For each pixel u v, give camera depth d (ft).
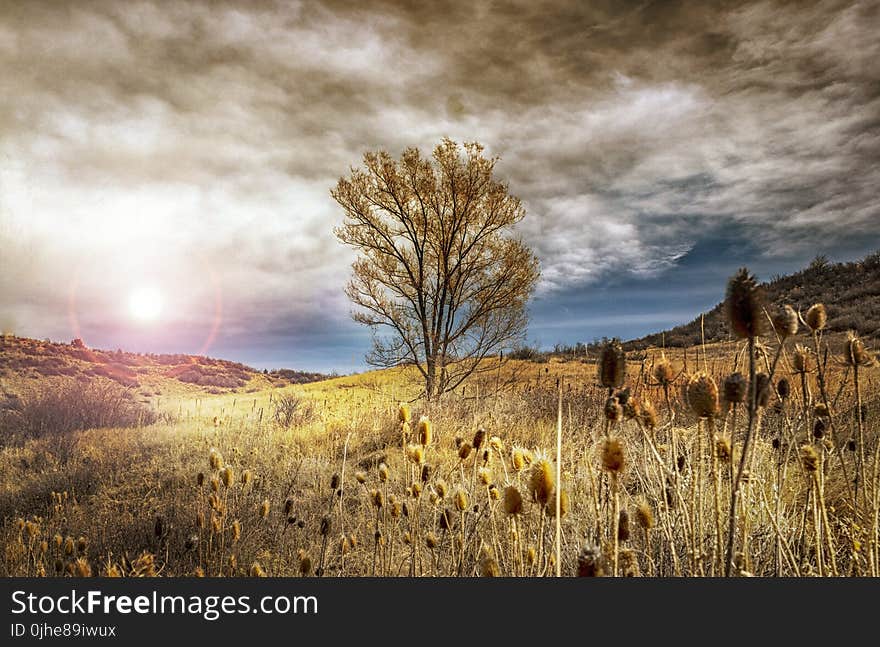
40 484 25.34
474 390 49.96
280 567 12.51
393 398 53.83
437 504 9.84
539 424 25.43
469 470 14.08
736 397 5.29
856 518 8.79
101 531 16.94
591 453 11.57
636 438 13.97
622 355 5.34
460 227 61.00
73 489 23.94
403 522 12.10
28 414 47.47
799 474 11.83
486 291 59.47
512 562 8.13
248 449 30.12
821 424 8.82
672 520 8.43
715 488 6.20
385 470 10.34
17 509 22.08
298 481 20.51
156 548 14.89
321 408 52.80
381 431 30.81
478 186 60.23
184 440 35.78
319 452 28.17
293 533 14.97
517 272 59.06
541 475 5.20
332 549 13.00
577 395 32.55
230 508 16.21
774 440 10.69
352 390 73.10
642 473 11.49
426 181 60.13
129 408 54.65
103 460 29.60
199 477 12.77
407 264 60.13
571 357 53.06
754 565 8.29
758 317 4.52
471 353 58.54
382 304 60.23
